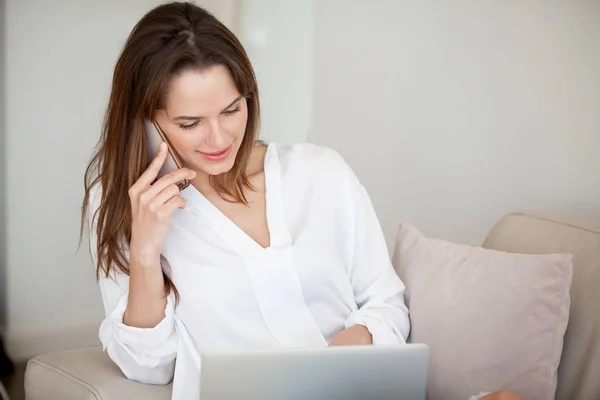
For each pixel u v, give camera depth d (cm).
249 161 179
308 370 116
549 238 178
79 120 329
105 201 164
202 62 145
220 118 151
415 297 173
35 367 171
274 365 115
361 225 177
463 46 262
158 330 158
